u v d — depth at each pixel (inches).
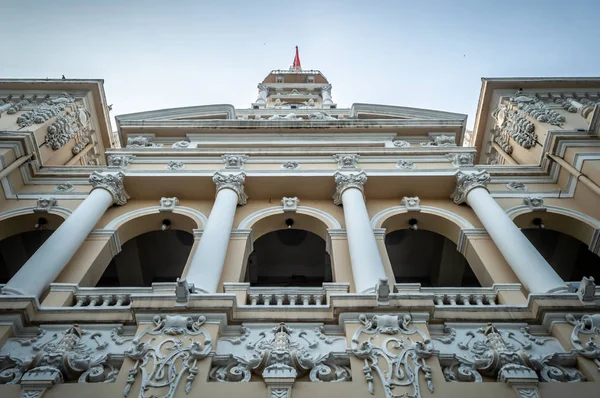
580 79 753.6
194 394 277.6
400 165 594.2
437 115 773.9
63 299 388.8
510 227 464.1
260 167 590.6
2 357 315.0
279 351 307.6
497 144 777.6
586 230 532.1
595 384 286.8
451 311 354.3
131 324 346.9
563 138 590.9
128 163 595.2
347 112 880.9
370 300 344.8
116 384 287.6
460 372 304.7
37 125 626.5
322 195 569.3
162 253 672.4
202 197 574.6
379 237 496.4
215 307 337.4
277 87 1141.7
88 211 495.5
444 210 548.1
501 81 764.6
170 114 776.3
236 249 476.1
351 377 297.0
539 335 342.3
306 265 701.9
